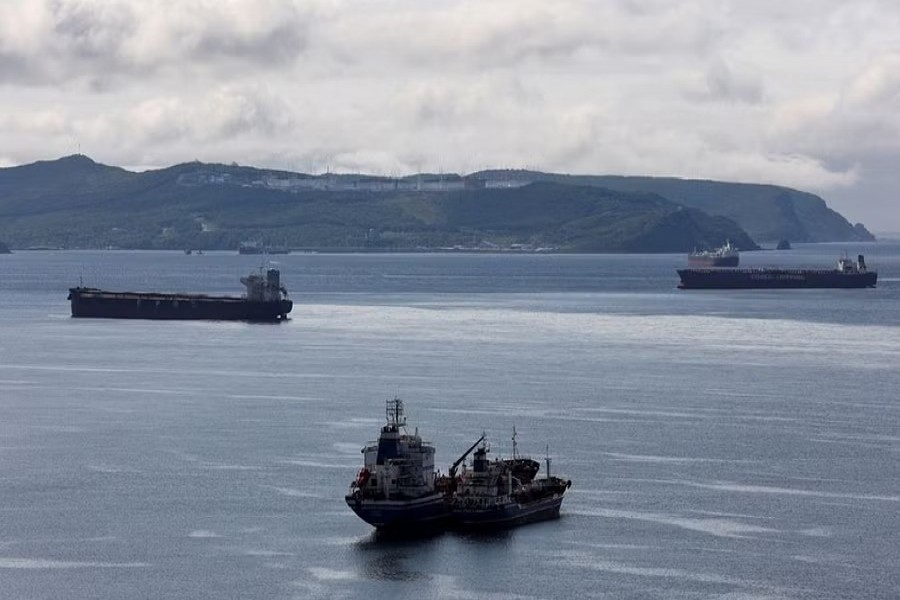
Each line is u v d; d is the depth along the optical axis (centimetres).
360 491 19250
